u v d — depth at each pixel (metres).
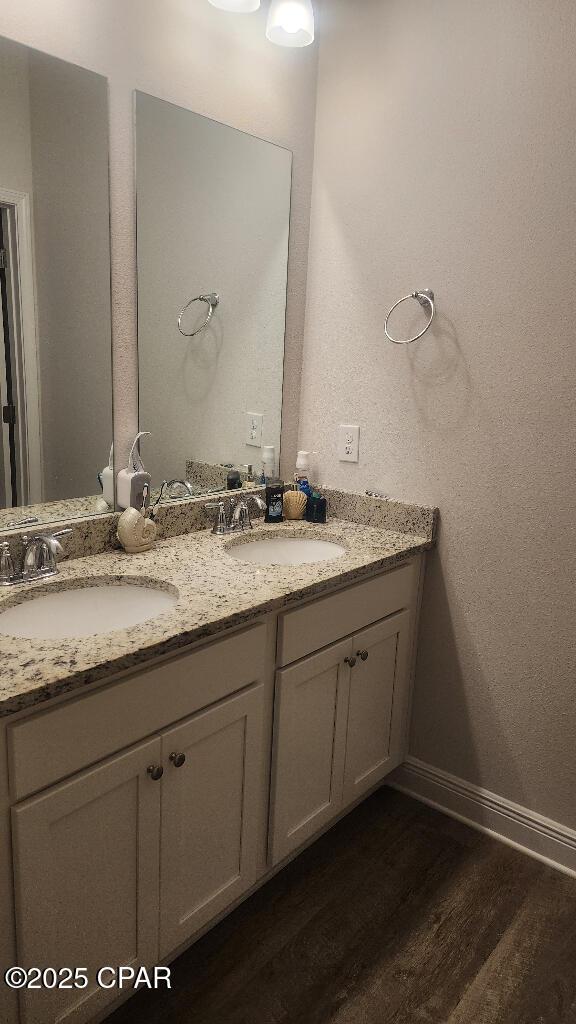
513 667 2.02
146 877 1.40
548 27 1.69
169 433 1.96
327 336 2.27
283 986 1.56
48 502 1.70
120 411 1.82
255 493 2.22
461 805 2.19
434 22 1.89
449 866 1.97
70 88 1.58
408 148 1.99
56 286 1.63
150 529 1.83
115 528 1.83
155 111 1.75
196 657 1.41
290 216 2.19
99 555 1.79
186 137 1.84
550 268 1.77
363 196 2.11
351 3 2.06
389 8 1.97
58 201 1.60
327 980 1.58
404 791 2.33
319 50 2.16
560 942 1.71
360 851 2.02
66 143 1.59
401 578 2.04
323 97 2.17
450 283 1.96
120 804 1.32
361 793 2.08
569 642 1.90
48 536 1.58
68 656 1.21
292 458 2.41
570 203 1.72
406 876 1.92
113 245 1.73
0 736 1.10
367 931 1.72
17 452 1.62
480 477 1.99
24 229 1.55
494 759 2.11
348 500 2.27
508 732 2.06
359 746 2.02
